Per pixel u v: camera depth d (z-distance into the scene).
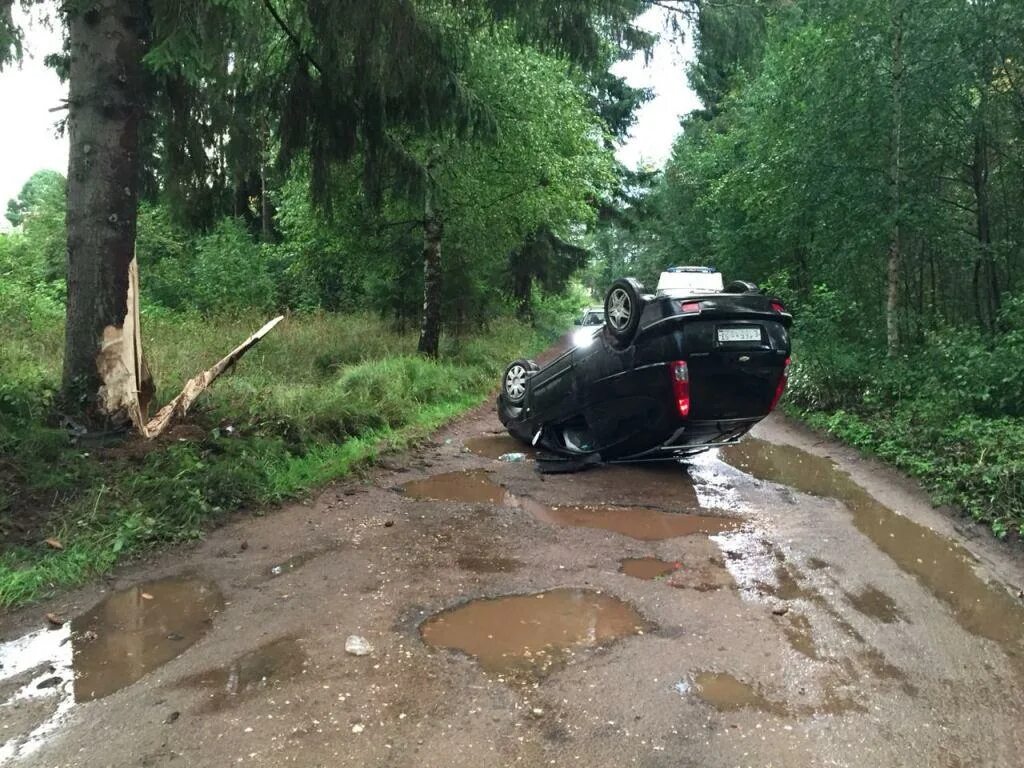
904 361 10.88
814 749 2.75
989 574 4.67
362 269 16.78
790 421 11.12
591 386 7.14
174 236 21.58
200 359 10.27
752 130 16.77
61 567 4.30
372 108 7.64
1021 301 9.75
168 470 5.62
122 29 6.03
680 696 3.10
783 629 3.79
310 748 2.70
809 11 11.73
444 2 6.99
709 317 6.29
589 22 7.66
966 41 10.70
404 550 4.93
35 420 5.77
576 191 16.06
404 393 10.57
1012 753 2.76
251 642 3.56
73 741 2.72
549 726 2.87
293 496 6.02
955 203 12.91
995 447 6.74
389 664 3.35
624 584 4.38
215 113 7.58
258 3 5.95
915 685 3.25
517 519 5.68
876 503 6.37
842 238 12.30
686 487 6.82
